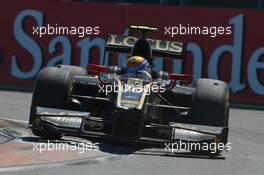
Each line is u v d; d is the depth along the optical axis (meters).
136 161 31.91
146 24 76.19
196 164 32.25
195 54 74.81
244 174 30.67
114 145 36.31
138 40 38.88
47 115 34.28
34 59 77.25
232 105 72.12
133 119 32.84
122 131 33.00
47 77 36.09
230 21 74.38
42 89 35.78
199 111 35.06
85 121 35.06
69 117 34.09
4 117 47.31
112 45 39.84
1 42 78.00
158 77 37.25
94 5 76.81
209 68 74.62
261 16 74.00
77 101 37.09
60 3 77.19
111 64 75.19
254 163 34.06
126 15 76.44
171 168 30.70
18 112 51.31
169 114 38.84
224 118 34.97
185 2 83.25
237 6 82.69
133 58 37.06
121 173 28.80
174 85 36.44
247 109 68.88
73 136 38.31
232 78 74.00
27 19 77.69
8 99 62.41
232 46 74.19
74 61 76.81
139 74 36.41
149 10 76.12
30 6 77.75
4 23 78.06
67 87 36.22
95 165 30.20
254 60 73.81
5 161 29.56
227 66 74.25
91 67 36.44
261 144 42.28
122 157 32.78
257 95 73.50
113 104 35.19
